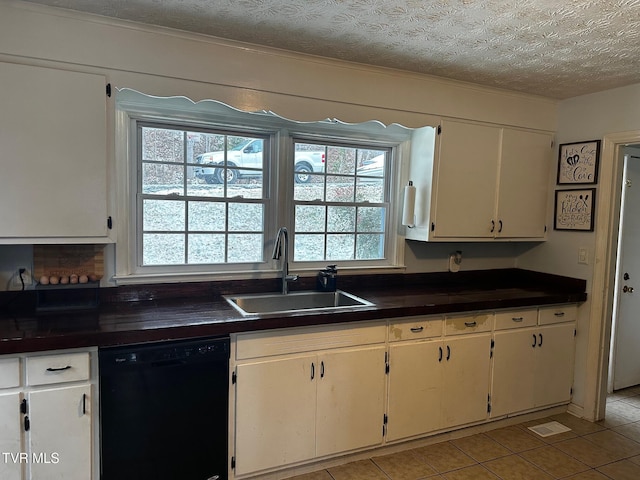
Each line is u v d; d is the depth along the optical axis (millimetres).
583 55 2303
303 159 2875
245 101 2236
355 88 2492
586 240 3043
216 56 2162
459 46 2211
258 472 2180
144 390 1868
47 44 1878
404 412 2512
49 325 1866
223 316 2078
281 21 1953
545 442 2732
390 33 2066
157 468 1933
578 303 3080
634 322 3645
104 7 1851
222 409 2045
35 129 1884
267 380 2133
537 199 3232
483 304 2635
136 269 2438
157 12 1889
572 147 3119
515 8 1782
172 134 2494
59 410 1760
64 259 2201
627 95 2805
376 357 2393
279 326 2096
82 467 1812
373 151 3098
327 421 2305
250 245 2748
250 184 2719
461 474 2383
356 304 2590
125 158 2318
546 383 3010
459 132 2861
